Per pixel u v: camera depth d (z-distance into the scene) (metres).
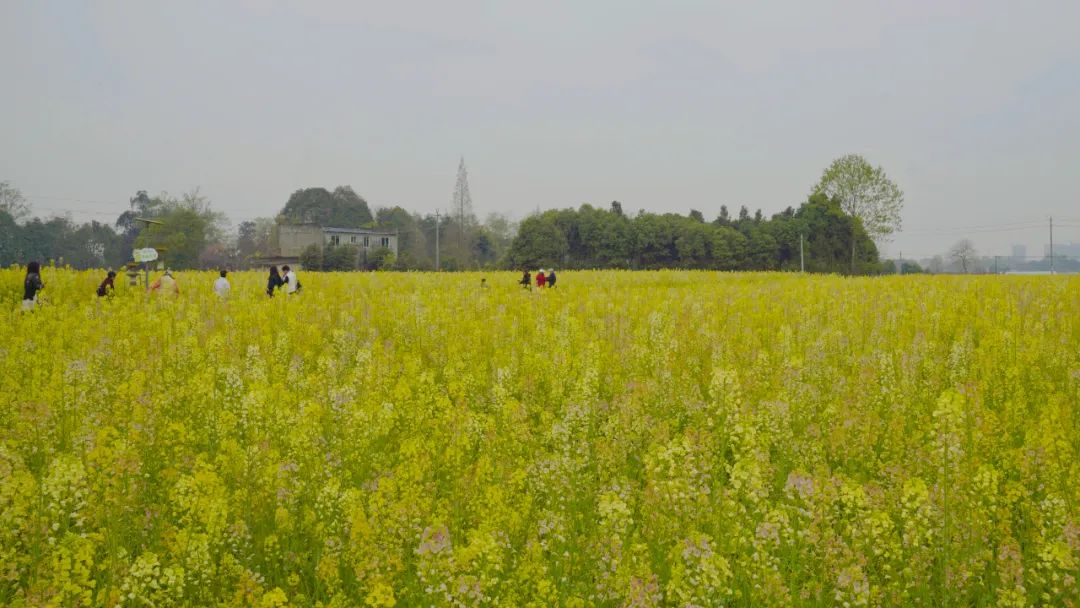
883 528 5.53
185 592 5.28
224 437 8.69
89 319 17.70
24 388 10.47
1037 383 11.22
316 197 162.62
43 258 99.75
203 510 5.76
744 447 7.14
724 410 7.96
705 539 5.06
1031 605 5.12
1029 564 5.54
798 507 5.90
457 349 14.29
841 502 6.10
